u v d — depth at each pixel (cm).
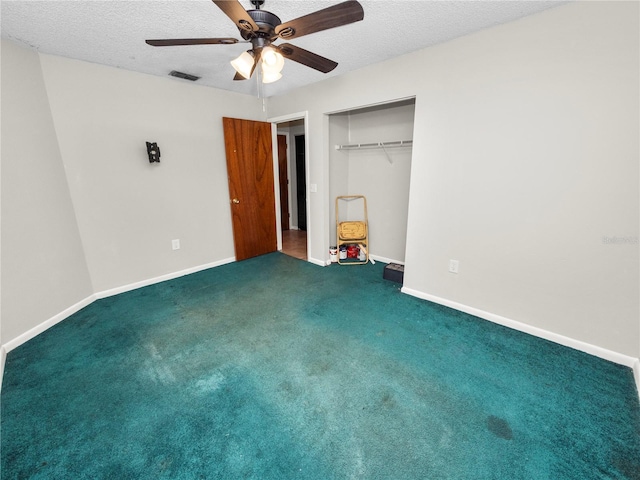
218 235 389
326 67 203
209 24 197
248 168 397
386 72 273
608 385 174
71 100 256
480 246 243
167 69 286
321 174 368
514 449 136
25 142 226
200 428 149
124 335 231
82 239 277
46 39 215
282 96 385
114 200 293
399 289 313
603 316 195
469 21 201
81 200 272
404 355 204
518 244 223
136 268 318
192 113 338
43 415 156
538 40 193
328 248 395
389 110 358
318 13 135
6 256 213
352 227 397
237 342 221
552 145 198
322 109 341
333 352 209
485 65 216
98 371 190
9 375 187
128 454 136
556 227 205
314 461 133
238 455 135
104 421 153
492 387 174
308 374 187
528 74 200
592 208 190
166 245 339
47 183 243
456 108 236
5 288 212
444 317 255
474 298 255
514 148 213
